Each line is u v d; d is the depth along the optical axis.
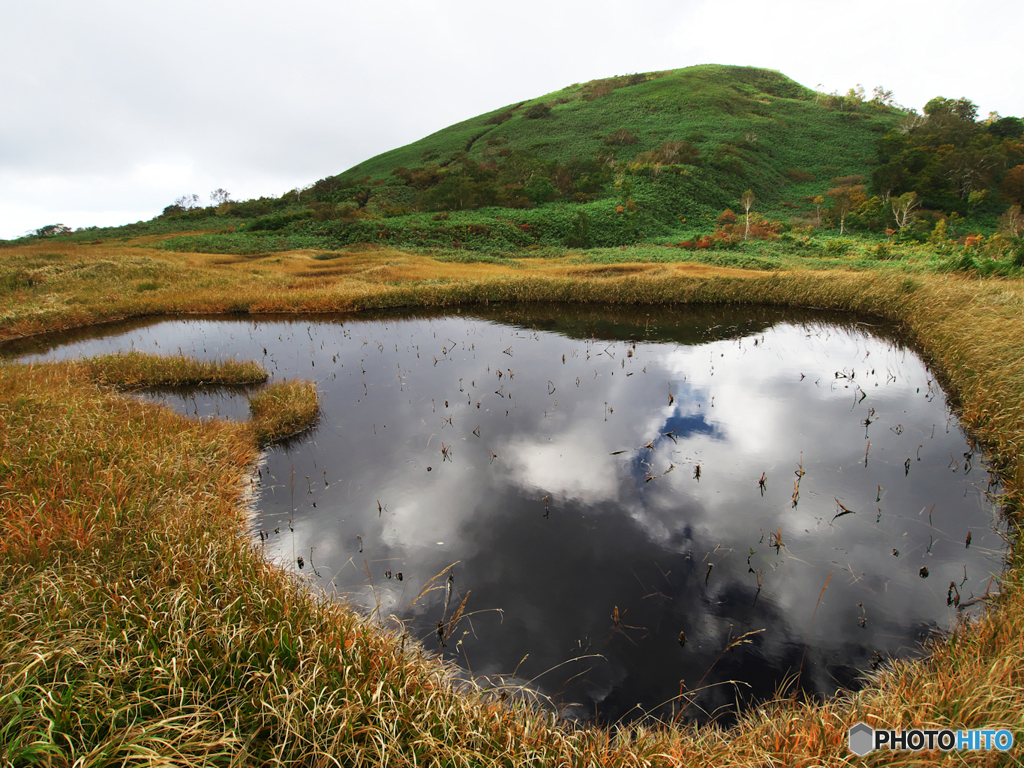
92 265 27.33
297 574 4.96
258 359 13.38
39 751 2.33
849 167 73.12
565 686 3.78
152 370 11.31
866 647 4.03
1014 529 5.41
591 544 5.42
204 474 6.38
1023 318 10.25
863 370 11.11
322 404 9.84
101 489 5.30
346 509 6.18
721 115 86.19
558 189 63.06
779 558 5.12
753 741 3.04
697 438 7.97
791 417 8.68
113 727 2.54
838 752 2.72
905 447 7.46
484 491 6.55
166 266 29.16
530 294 20.56
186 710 2.86
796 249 41.25
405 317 19.00
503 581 4.89
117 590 3.75
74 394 8.48
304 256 38.72
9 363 11.48
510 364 12.38
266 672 3.09
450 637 4.22
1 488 5.16
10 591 3.64
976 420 7.79
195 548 4.57
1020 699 2.80
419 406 9.62
